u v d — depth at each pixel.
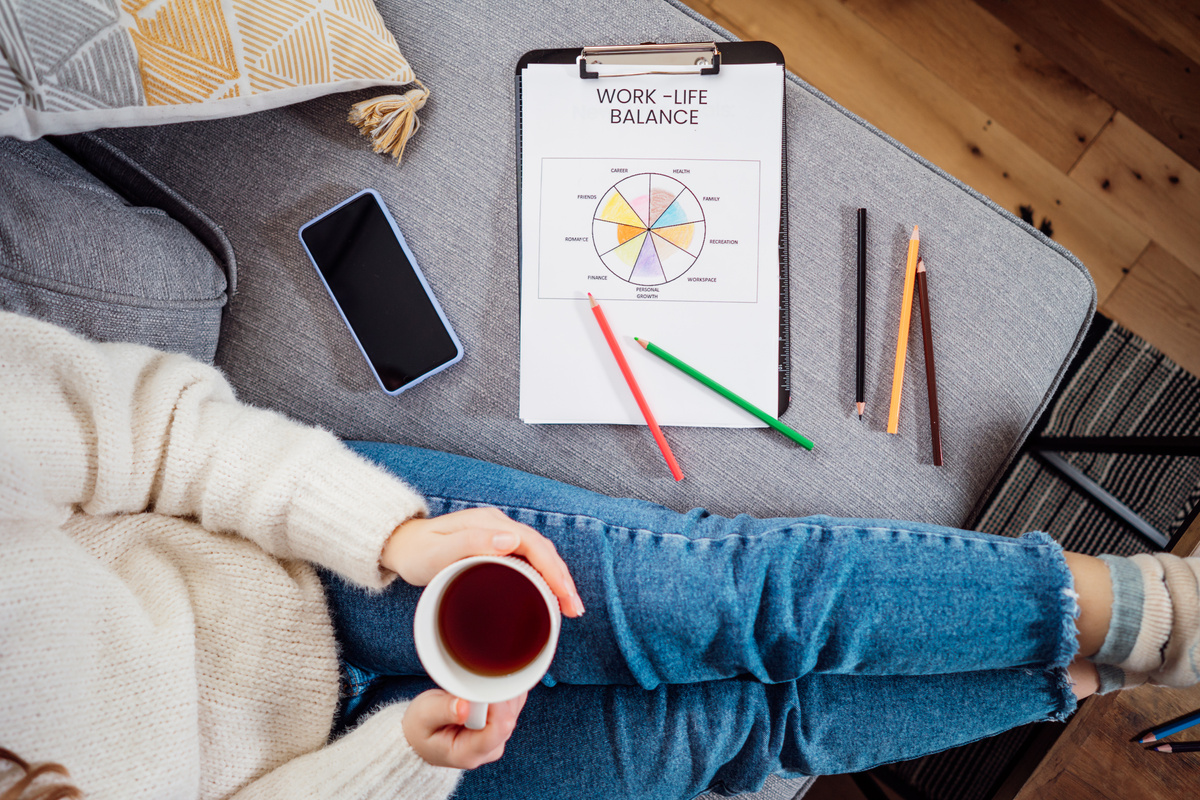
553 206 0.68
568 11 0.70
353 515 0.52
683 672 0.62
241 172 0.71
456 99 0.70
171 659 0.50
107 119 0.57
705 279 0.68
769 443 0.69
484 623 0.47
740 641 0.59
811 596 0.60
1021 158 1.10
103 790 0.46
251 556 0.56
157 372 0.54
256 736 0.55
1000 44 1.10
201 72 0.58
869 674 0.62
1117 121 1.09
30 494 0.45
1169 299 1.07
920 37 1.10
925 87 1.10
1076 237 1.10
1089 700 0.68
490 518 0.53
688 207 0.68
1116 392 1.06
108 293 0.55
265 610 0.55
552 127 0.68
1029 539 0.60
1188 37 1.08
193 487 0.53
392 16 0.70
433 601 0.42
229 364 0.71
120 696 0.48
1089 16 1.09
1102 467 1.04
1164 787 0.67
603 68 0.68
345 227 0.69
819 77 1.11
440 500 0.63
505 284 0.70
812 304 0.69
